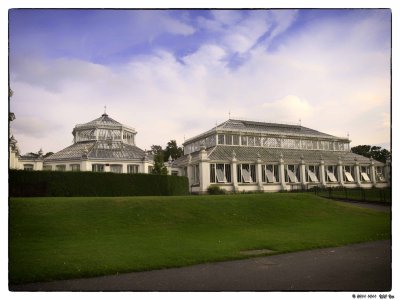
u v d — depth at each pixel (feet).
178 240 58.85
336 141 238.89
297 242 57.93
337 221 85.15
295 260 46.52
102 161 158.51
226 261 46.01
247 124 224.12
